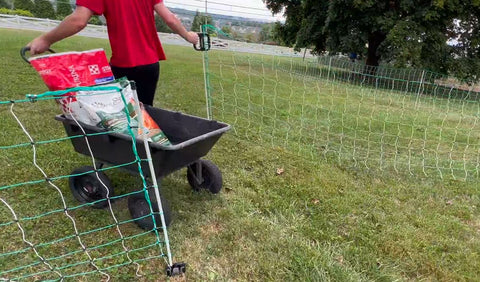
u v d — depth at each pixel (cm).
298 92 817
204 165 311
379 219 302
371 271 241
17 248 235
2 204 275
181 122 290
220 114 573
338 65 1197
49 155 354
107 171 338
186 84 765
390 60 1477
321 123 582
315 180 364
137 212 256
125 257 237
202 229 271
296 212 305
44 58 228
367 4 1333
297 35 1689
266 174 370
